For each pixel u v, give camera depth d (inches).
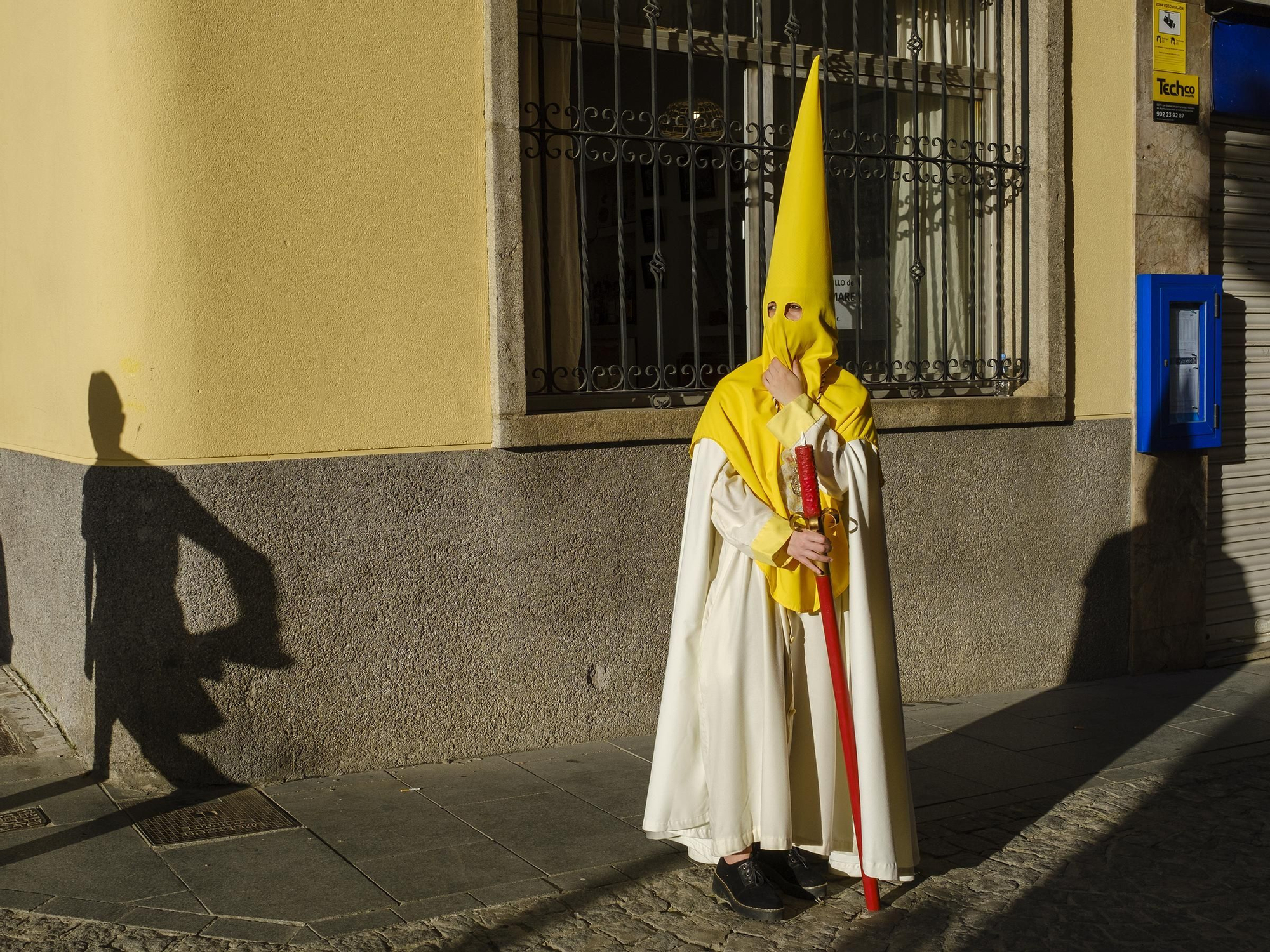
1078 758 202.4
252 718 181.9
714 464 139.3
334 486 184.2
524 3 206.5
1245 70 272.8
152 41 171.3
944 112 240.1
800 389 141.0
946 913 141.7
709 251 225.9
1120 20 255.8
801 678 141.5
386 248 186.7
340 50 182.2
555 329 211.8
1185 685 255.6
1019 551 247.8
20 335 220.4
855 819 139.3
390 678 190.1
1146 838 166.2
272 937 133.3
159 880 148.0
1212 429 266.4
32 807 171.9
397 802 175.9
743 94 232.1
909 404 230.8
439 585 192.5
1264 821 173.0
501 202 192.9
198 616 177.5
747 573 137.8
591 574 203.8
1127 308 259.6
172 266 173.6
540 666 200.8
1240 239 281.1
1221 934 137.3
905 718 225.9
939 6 251.4
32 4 200.1
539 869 152.9
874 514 143.3
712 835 137.8
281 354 180.2
